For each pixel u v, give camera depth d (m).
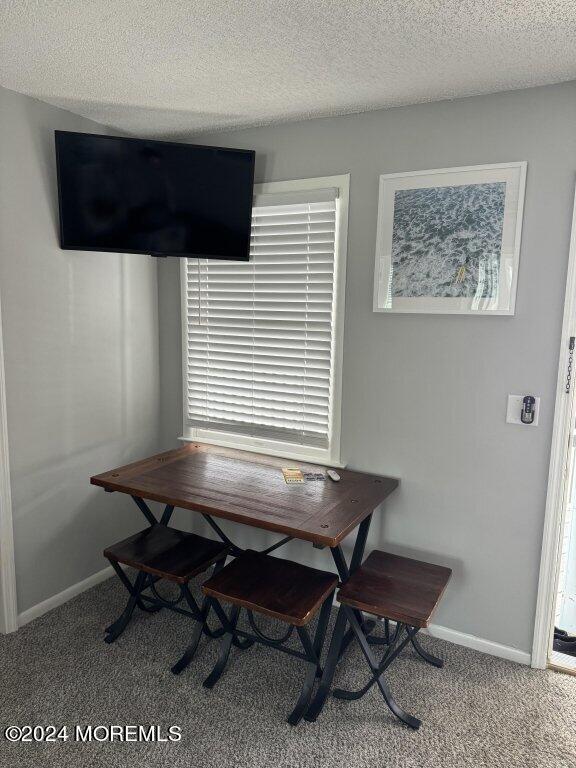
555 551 2.27
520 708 2.08
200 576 3.06
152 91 2.26
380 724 1.99
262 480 2.52
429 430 2.48
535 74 1.99
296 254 2.71
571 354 2.16
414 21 1.63
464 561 2.46
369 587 2.10
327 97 2.29
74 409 2.72
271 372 2.88
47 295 2.53
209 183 2.59
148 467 2.69
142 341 3.12
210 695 2.11
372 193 2.48
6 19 1.65
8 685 2.14
